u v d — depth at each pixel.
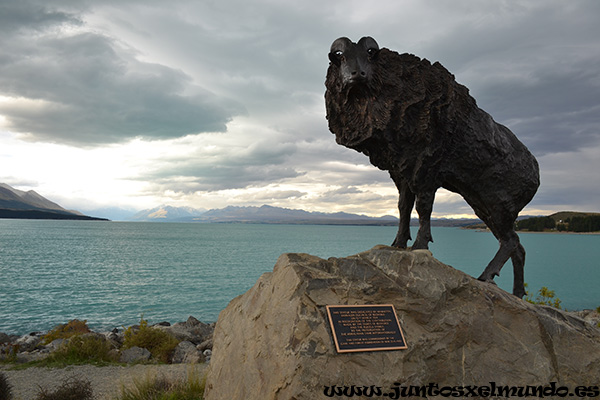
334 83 4.55
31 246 68.12
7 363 9.53
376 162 4.88
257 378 3.33
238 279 31.31
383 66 4.42
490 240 117.38
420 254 3.99
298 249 69.69
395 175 4.90
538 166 5.27
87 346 10.09
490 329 3.73
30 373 8.69
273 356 3.27
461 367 3.52
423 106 4.43
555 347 3.84
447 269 3.91
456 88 4.67
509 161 4.89
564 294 24.36
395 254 3.97
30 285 27.70
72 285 27.91
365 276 3.75
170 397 6.23
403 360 3.29
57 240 87.44
